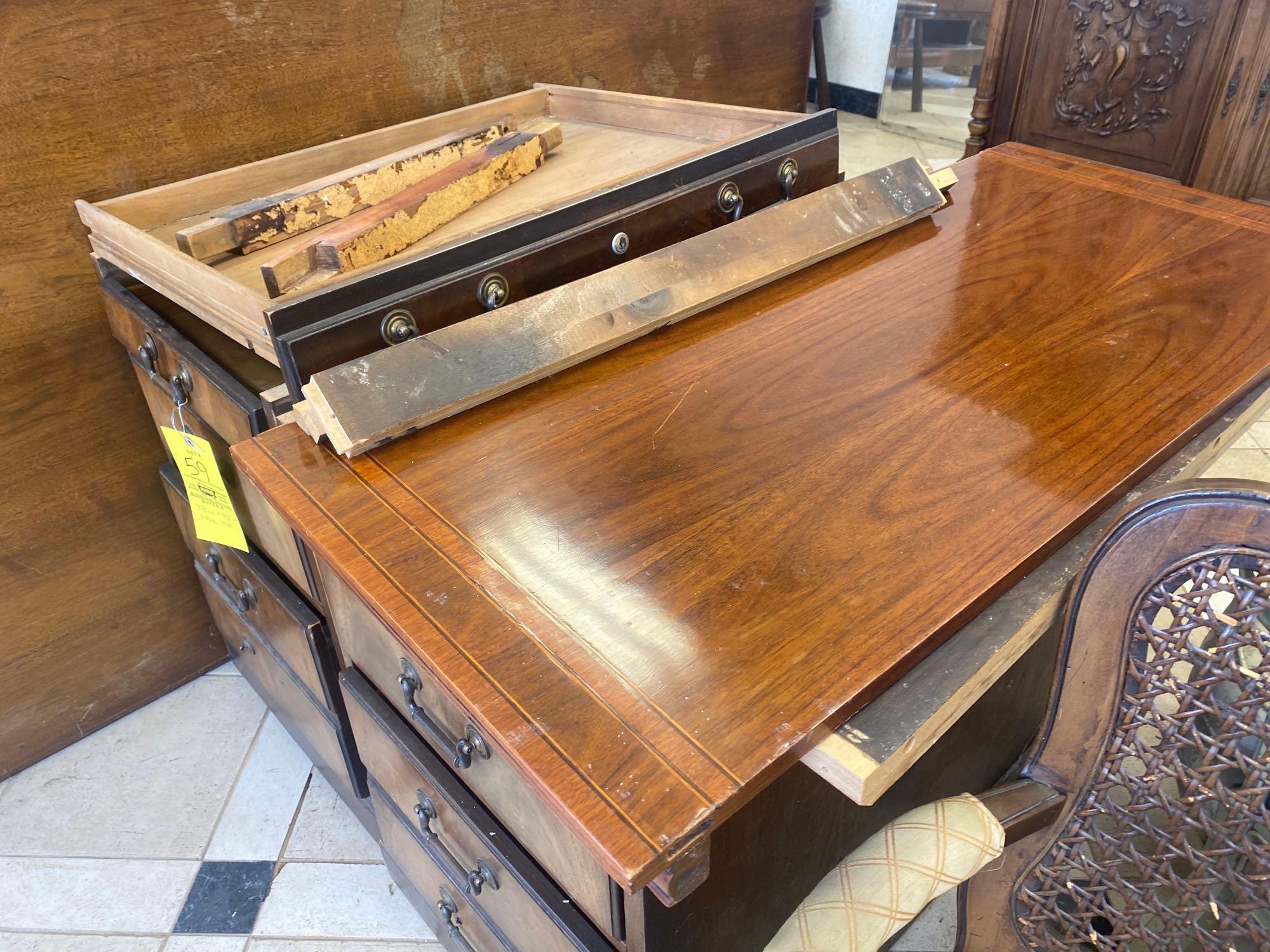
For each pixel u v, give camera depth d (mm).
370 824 1467
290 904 1441
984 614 705
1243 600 658
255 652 1525
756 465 824
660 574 714
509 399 920
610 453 845
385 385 859
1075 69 2373
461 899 1116
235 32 1331
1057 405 889
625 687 626
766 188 1240
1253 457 2213
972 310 1048
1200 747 717
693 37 1999
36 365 1372
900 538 742
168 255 1047
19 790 1613
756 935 923
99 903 1440
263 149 1434
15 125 1203
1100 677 750
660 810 548
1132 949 1025
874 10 4430
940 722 648
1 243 1262
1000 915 902
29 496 1453
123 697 1729
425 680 878
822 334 1010
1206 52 2102
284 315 863
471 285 973
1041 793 825
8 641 1529
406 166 1305
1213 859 747
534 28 1698
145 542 1626
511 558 734
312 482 822
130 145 1303
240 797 1607
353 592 732
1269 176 2088
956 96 4418
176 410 1312
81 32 1201
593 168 1357
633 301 998
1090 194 1325
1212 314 1032
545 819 787
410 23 1514
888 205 1216
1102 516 786
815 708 605
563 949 877
